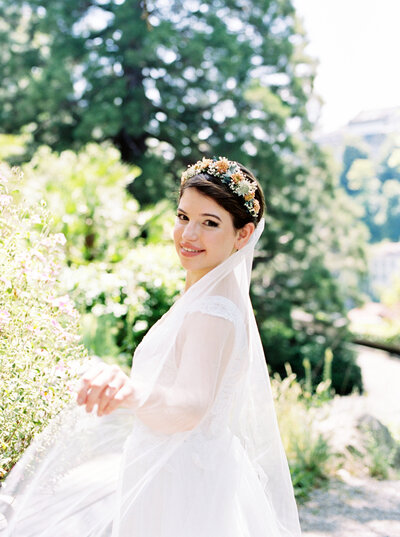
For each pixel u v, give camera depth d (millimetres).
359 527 3588
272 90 16109
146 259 5875
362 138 55156
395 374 16672
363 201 49750
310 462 4398
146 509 1361
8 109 15391
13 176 2109
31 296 1867
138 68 15008
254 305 14594
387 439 5117
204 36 14484
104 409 1167
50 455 1446
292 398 4969
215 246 1468
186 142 14859
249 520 1567
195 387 1271
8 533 1324
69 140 14977
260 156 14477
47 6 15344
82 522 1379
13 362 1664
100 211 7012
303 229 15367
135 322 5422
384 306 27875
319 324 15453
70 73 14352
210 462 1421
